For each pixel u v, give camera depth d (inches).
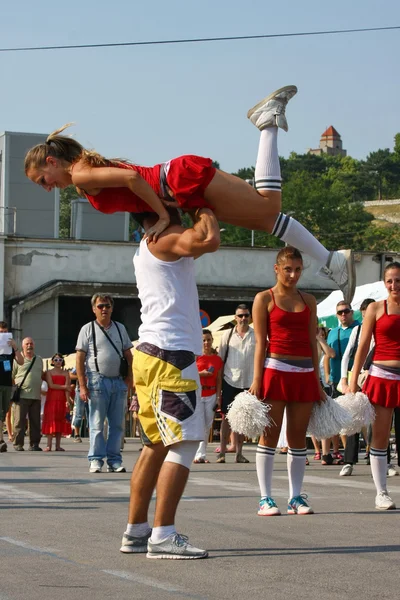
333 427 350.3
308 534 294.5
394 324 369.1
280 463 607.5
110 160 255.8
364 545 273.1
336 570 235.5
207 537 287.3
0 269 1560.0
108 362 537.0
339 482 483.5
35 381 775.1
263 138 259.3
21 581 222.4
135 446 856.9
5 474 514.9
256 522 323.0
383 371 367.6
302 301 352.5
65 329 1876.2
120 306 1721.2
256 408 339.6
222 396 638.5
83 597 205.3
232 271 1680.6
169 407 253.1
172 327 255.3
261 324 350.9
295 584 218.4
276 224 261.7
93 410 539.2
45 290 1572.3
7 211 1678.2
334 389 614.9
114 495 406.6
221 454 642.2
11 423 944.3
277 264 352.2
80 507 363.3
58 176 256.5
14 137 1685.5
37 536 289.6
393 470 542.9
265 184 255.9
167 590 211.9
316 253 273.9
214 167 249.1
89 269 1611.7
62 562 246.4
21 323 1571.1
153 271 256.2
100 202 257.1
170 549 250.4
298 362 348.8
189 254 248.1
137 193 246.1
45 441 981.2
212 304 1790.1
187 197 247.1
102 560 249.4
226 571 233.9
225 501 389.1
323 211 5226.4
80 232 1740.9
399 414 529.3
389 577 227.0
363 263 1657.2
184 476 254.1
